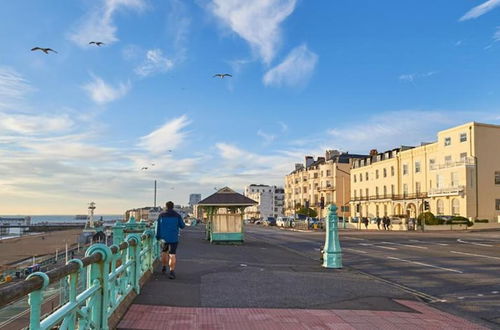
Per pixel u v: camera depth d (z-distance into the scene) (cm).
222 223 2323
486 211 5381
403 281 1209
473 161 5378
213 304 794
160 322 656
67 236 8594
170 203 1081
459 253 1962
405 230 5088
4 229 14588
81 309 471
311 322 698
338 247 1405
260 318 709
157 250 1356
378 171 7738
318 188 10369
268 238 3325
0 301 267
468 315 830
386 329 680
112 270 622
